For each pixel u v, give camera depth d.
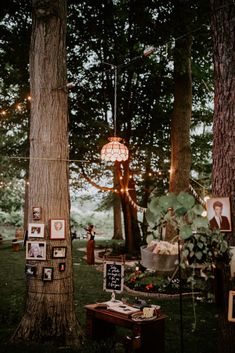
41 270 5.66
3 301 8.19
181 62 11.02
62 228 5.76
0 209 34.03
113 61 15.76
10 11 10.02
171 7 9.93
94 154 16.92
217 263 3.55
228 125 3.95
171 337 6.02
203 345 5.64
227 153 3.93
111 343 5.47
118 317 5.15
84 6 13.48
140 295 9.17
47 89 5.88
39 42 5.96
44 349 5.11
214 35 4.14
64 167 5.92
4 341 5.50
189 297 8.91
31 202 5.82
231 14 4.00
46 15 5.92
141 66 15.24
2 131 22.27
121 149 8.07
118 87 16.66
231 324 3.73
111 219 36.84
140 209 16.11
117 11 14.57
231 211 3.81
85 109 16.31
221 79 4.04
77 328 5.69
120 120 17.17
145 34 11.04
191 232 3.34
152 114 17.31
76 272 12.62
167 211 3.54
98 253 17.75
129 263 14.69
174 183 11.45
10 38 11.52
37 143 5.86
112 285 5.89
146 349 4.99
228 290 3.75
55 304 5.60
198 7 9.17
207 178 16.91
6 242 23.58
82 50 14.95
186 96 11.76
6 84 14.85
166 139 18.11
